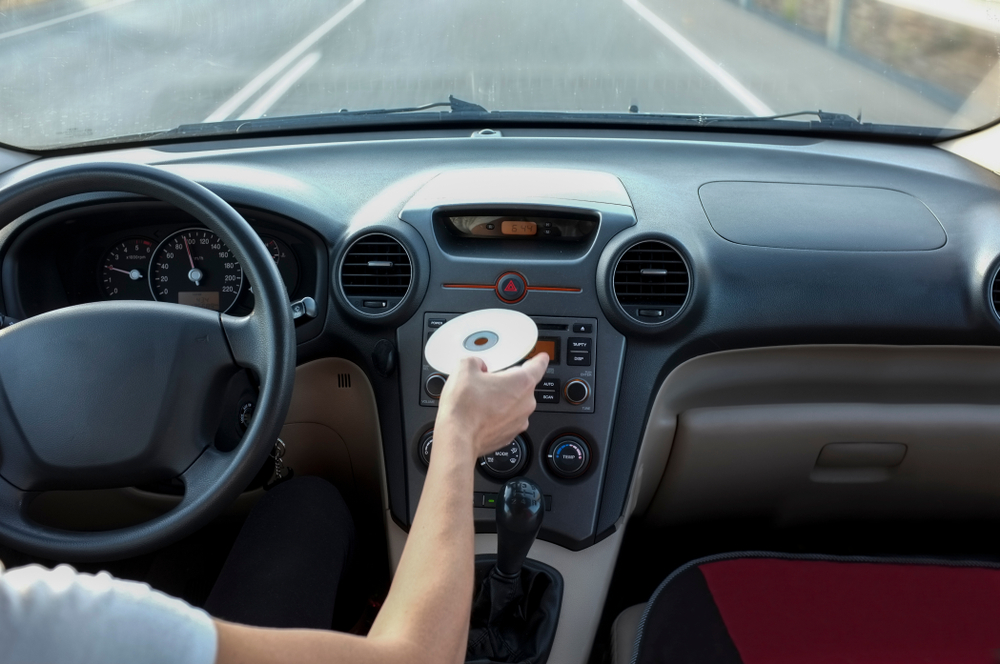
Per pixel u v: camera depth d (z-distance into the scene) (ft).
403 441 4.47
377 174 5.21
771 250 4.66
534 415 4.35
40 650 1.23
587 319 4.38
